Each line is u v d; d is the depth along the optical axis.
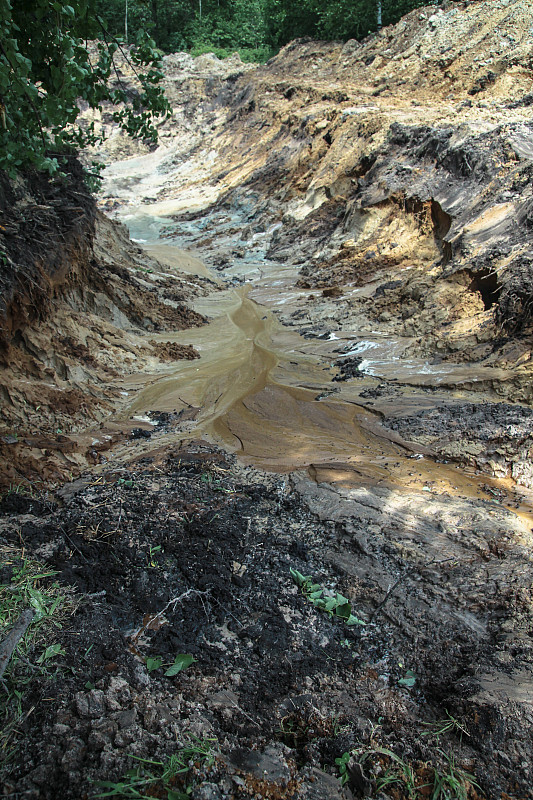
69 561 5.46
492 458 7.41
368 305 14.56
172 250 23.94
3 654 3.90
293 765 3.63
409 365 10.73
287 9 40.94
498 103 20.61
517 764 3.57
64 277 11.52
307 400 9.77
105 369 10.92
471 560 5.55
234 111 38.50
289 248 21.81
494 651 4.49
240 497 6.82
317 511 6.45
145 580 5.29
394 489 6.90
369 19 35.09
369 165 21.12
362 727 3.94
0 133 6.05
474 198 14.66
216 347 12.98
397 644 4.73
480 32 25.27
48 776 3.38
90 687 4.01
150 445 8.49
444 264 14.08
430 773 3.60
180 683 4.22
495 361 9.66
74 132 7.65
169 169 38.75
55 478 7.32
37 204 11.12
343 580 5.43
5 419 8.62
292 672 4.43
